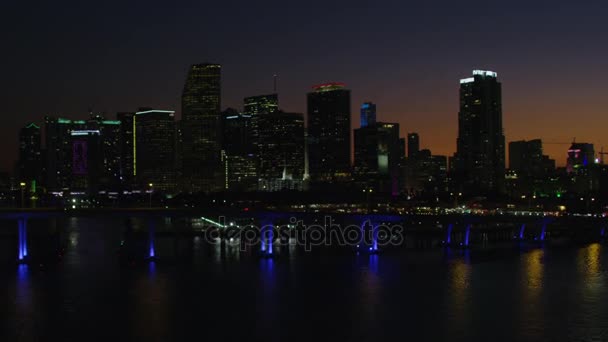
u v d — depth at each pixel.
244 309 166.38
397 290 193.25
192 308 167.62
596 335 141.12
